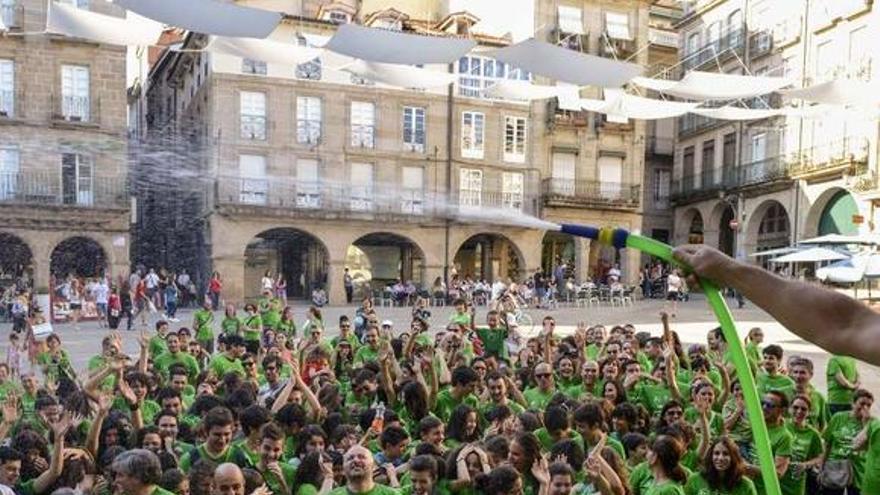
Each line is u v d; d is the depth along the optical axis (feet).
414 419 25.54
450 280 115.65
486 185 118.83
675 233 145.59
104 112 102.22
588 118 126.31
